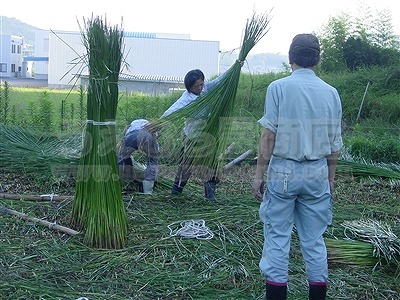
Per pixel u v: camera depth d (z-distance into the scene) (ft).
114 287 14.47
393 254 16.43
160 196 22.17
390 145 33.53
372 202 23.95
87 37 17.30
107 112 17.21
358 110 49.34
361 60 67.97
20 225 18.38
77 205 18.44
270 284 12.85
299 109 12.57
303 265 16.24
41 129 30.40
